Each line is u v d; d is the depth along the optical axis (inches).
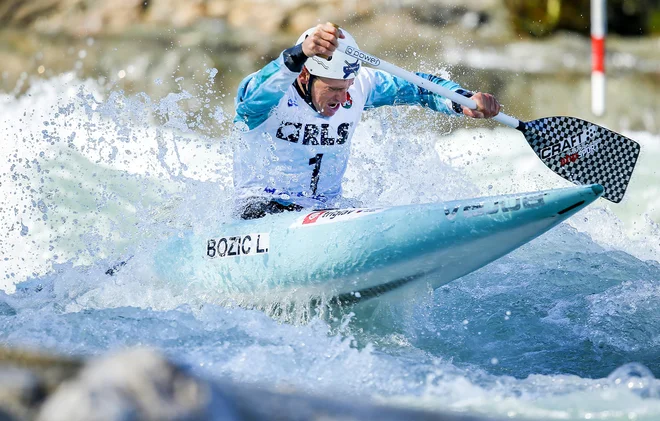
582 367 512.4
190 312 593.0
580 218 782.5
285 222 610.9
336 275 571.8
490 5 1820.9
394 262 556.1
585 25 1840.6
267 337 538.0
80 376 262.2
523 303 610.5
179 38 1715.1
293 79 605.3
